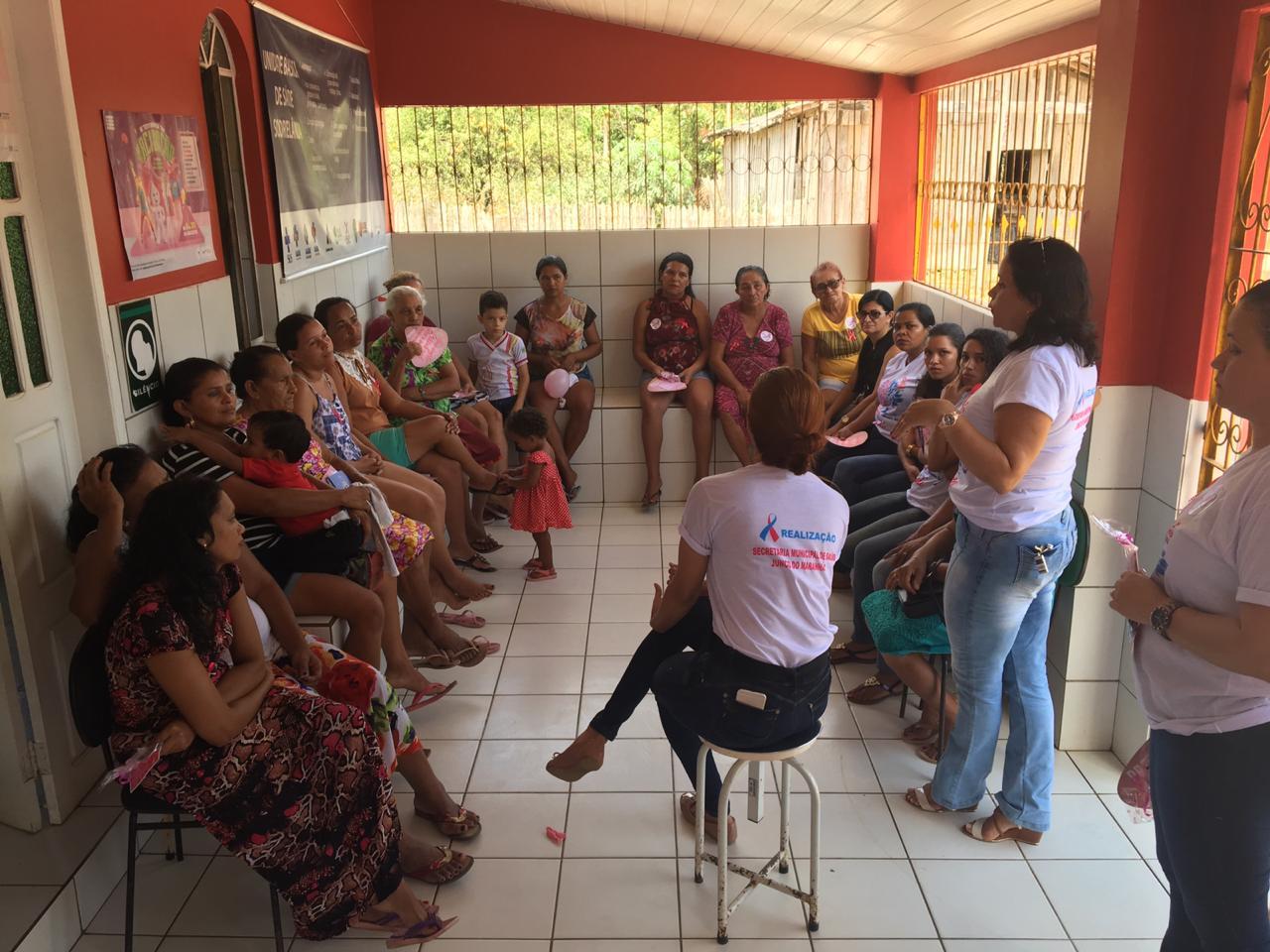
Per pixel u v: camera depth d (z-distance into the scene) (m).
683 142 5.71
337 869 2.10
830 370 5.30
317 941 2.23
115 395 2.67
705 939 2.23
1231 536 1.50
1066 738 2.96
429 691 3.11
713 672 2.07
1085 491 2.79
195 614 1.98
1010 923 2.27
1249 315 1.47
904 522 3.60
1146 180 2.58
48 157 2.45
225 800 2.02
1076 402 2.24
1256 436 1.54
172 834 2.57
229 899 2.36
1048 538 2.33
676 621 2.26
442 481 4.18
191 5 3.33
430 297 5.84
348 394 3.98
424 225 5.84
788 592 2.02
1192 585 1.59
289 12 4.22
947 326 3.54
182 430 2.87
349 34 5.09
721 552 2.04
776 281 5.82
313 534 2.92
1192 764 1.62
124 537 2.34
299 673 2.39
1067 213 3.71
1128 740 2.85
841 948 2.20
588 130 5.68
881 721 3.15
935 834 2.59
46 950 2.11
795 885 2.39
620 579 4.30
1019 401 2.15
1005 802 2.54
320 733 2.11
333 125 4.75
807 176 5.77
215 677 2.07
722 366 5.23
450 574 3.77
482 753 2.96
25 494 2.34
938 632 2.80
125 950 2.16
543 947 2.21
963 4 3.37
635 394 5.63
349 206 4.99
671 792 2.77
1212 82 2.44
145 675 1.97
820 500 2.04
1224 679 1.56
